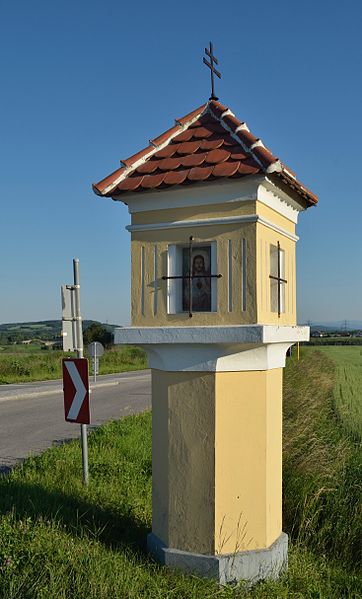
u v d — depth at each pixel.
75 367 7.66
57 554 5.02
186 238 5.11
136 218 5.35
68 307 8.08
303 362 21.92
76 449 10.00
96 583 4.52
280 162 4.79
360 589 5.61
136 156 5.45
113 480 8.05
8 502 6.54
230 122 5.37
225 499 5.00
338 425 12.17
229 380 5.05
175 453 5.14
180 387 5.14
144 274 5.29
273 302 5.41
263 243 5.05
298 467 7.63
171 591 4.53
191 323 5.07
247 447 5.07
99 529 5.81
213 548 4.97
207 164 5.04
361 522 6.69
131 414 15.95
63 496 6.92
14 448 11.87
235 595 4.68
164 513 5.20
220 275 4.98
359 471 8.05
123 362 41.31
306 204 5.98
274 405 5.39
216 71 5.91
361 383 22.69
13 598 4.34
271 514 5.23
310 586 5.12
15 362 31.91
